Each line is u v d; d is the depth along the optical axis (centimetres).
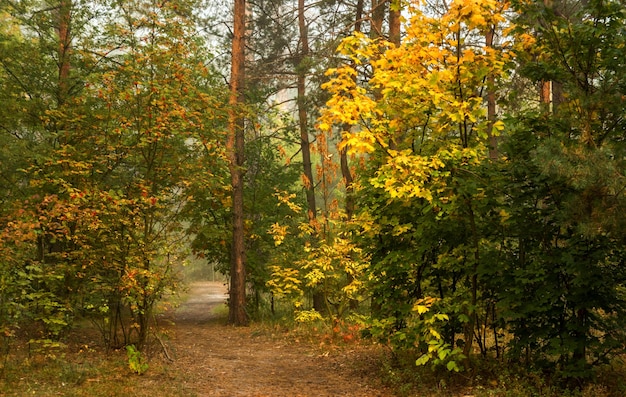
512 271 628
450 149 662
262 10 1975
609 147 546
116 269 859
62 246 951
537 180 568
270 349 1056
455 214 665
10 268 707
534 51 638
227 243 1770
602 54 574
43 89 1048
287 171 1981
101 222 808
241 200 1619
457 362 670
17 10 1077
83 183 893
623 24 556
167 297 941
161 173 969
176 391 652
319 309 1599
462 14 563
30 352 803
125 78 964
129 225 849
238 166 1494
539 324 650
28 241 747
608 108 552
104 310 804
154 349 903
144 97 920
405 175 594
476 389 598
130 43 977
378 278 768
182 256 906
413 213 711
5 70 1041
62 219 755
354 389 688
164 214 943
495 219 662
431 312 650
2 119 983
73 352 865
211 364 866
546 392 568
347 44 609
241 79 1606
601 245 550
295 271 1305
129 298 827
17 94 1044
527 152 614
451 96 622
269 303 2033
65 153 888
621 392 551
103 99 936
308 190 1850
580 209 503
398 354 795
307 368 845
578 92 571
